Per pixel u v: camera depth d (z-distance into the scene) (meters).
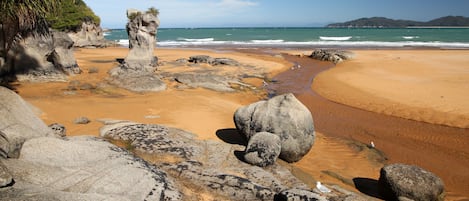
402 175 9.26
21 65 19.84
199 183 8.07
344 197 8.31
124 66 26.05
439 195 9.04
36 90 18.28
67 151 7.52
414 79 27.22
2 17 12.25
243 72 30.66
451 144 14.36
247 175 8.95
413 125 16.86
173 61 35.16
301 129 11.07
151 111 15.58
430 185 8.97
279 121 11.12
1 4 11.42
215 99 19.34
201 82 23.31
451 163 12.52
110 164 7.47
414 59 39.62
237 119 12.05
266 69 33.09
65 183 6.44
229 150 11.02
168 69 29.83
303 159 12.05
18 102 8.72
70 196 5.71
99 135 11.41
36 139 7.54
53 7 13.88
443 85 24.61
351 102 21.22
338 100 21.80
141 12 28.67
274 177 9.09
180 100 18.23
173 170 8.66
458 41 74.62
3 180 5.53
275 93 23.69
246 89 23.80
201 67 31.92
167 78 24.84
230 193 7.74
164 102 17.50
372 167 11.90
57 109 14.52
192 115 15.42
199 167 8.98
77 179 6.66
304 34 112.44
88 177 6.80
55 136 9.02
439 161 12.70
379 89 23.95
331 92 23.81
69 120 13.04
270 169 9.91
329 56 40.56
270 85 26.39
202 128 13.77
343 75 29.92
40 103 15.23
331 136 15.10
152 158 9.66
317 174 10.71
